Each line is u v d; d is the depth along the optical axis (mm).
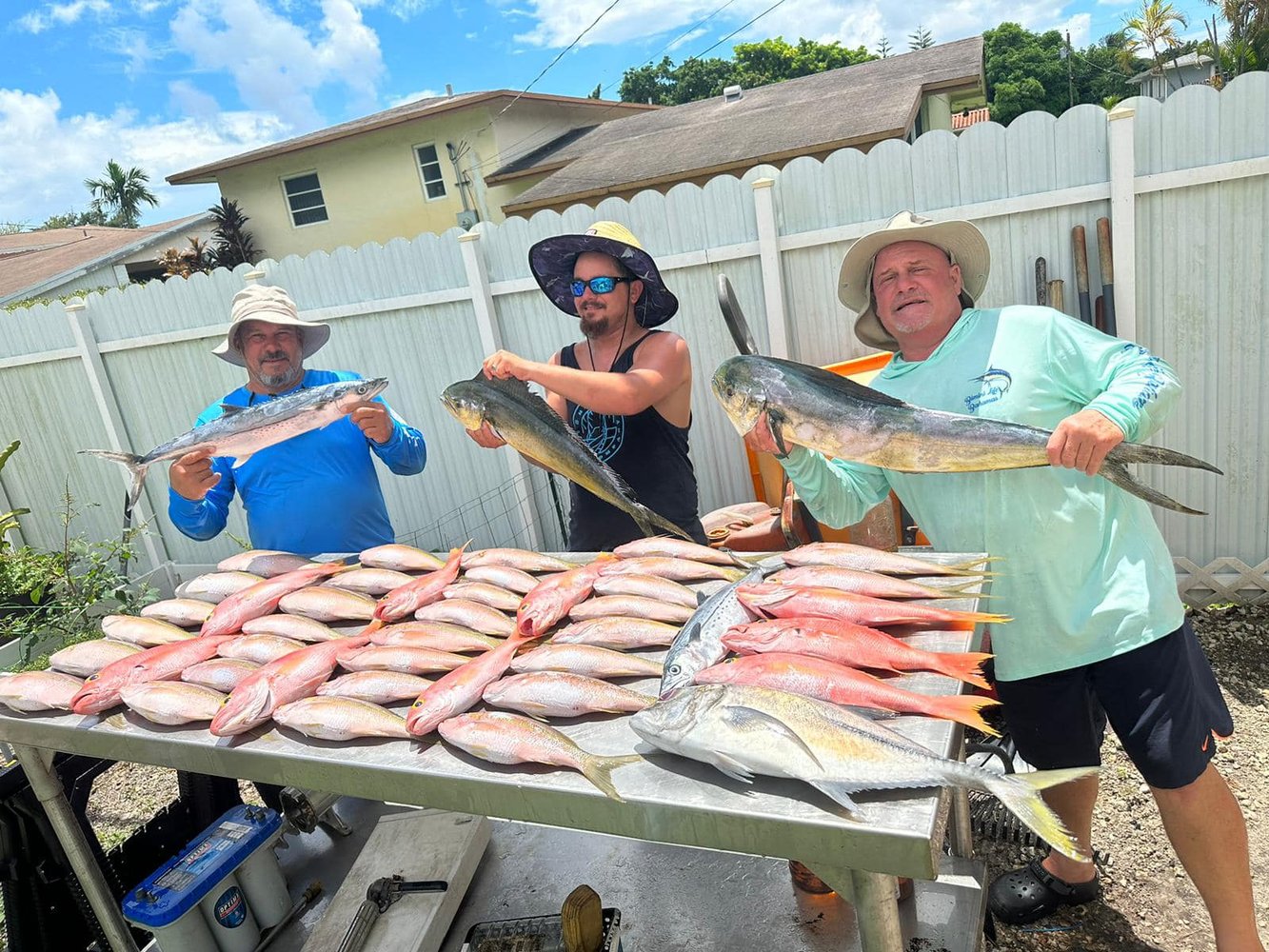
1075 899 2510
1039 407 1974
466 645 1880
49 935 2469
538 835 2668
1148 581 1931
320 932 2213
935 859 1098
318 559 2736
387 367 5543
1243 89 3604
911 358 2203
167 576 6641
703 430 4977
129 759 1845
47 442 6543
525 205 11758
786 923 2221
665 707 1365
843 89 13953
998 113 41781
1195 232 3836
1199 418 4082
